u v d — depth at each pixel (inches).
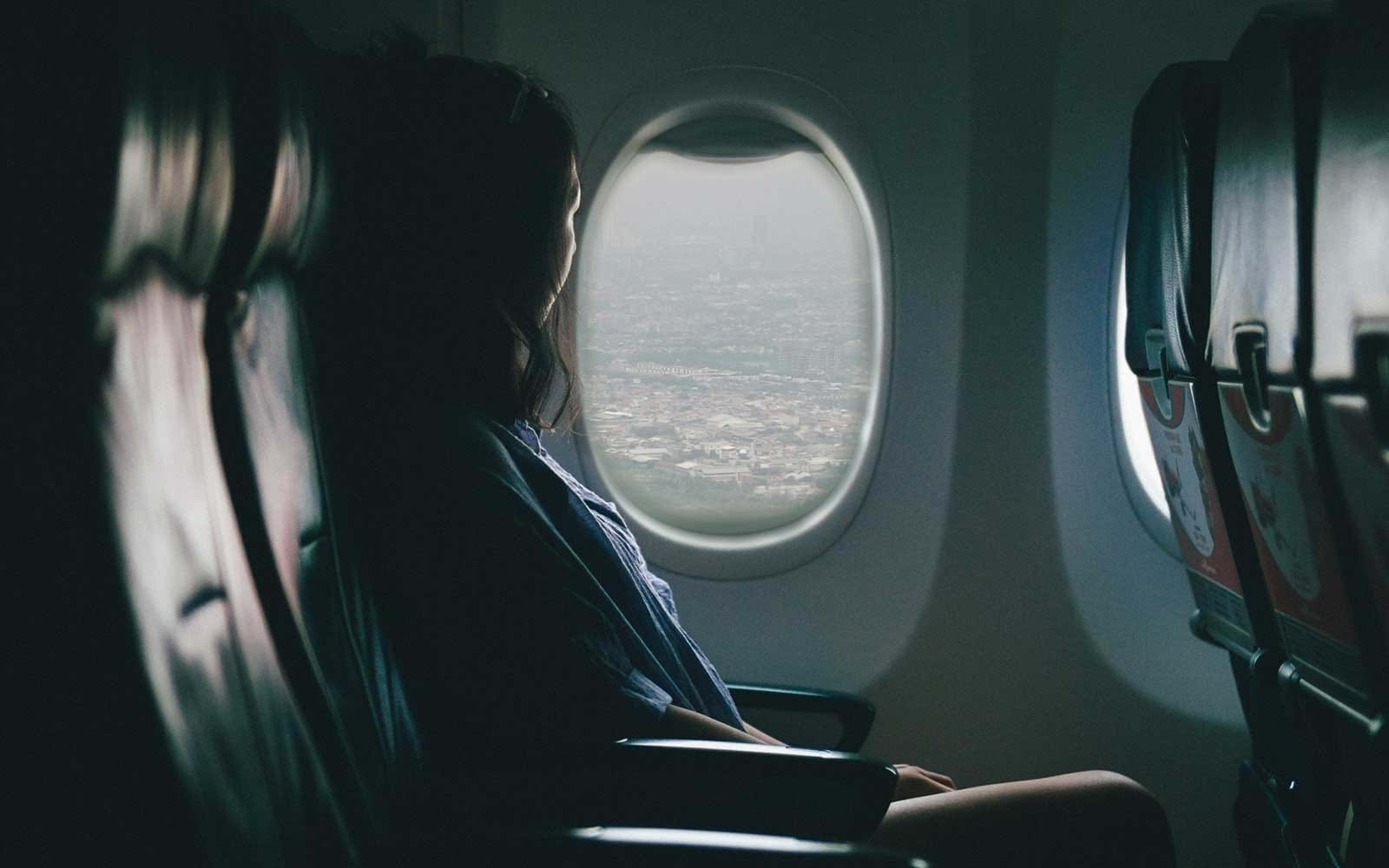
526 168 50.9
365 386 48.7
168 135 27.1
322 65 42.1
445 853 36.5
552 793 45.1
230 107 32.0
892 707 79.4
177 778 26.0
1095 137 75.5
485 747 45.1
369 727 41.1
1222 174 45.3
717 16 76.3
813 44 76.1
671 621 57.7
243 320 36.3
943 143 76.1
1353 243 32.0
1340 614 39.9
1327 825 47.8
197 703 28.4
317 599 40.2
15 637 23.9
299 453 40.4
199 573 30.1
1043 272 76.5
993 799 47.2
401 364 49.6
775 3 76.1
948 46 75.4
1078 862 46.3
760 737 57.8
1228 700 78.5
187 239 30.0
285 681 35.2
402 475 47.0
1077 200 76.0
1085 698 79.1
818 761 43.3
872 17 75.8
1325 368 34.8
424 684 46.4
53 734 24.3
